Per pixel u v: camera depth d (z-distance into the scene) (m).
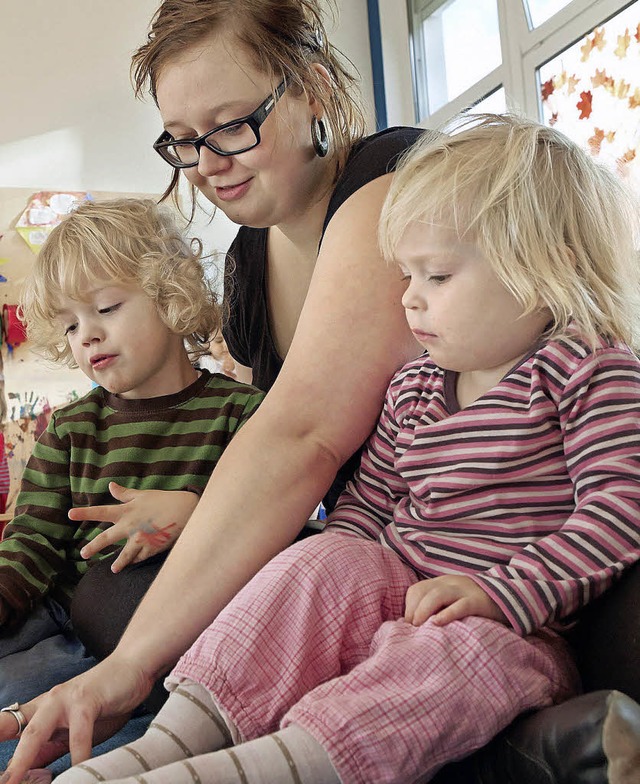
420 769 0.68
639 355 0.94
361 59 3.75
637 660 0.74
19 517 1.33
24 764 0.82
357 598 0.81
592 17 2.73
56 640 1.23
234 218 1.20
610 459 0.82
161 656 0.90
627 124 2.61
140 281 1.35
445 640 0.73
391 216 0.93
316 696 0.70
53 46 3.38
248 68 1.10
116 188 3.38
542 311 0.91
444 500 0.91
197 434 1.36
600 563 0.79
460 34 3.45
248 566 0.92
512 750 0.68
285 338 1.43
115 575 1.12
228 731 0.76
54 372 3.17
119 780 0.63
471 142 0.94
